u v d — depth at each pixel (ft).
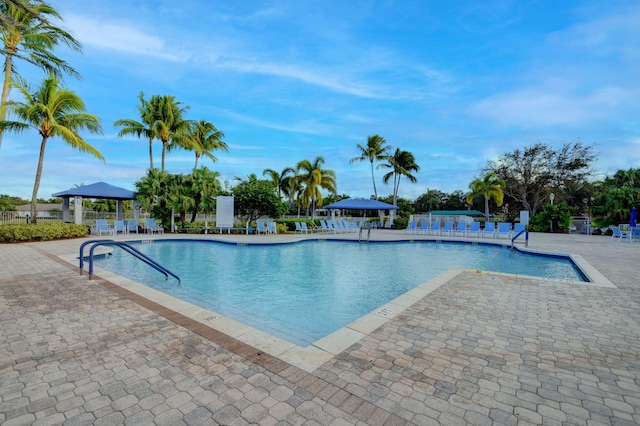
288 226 63.62
